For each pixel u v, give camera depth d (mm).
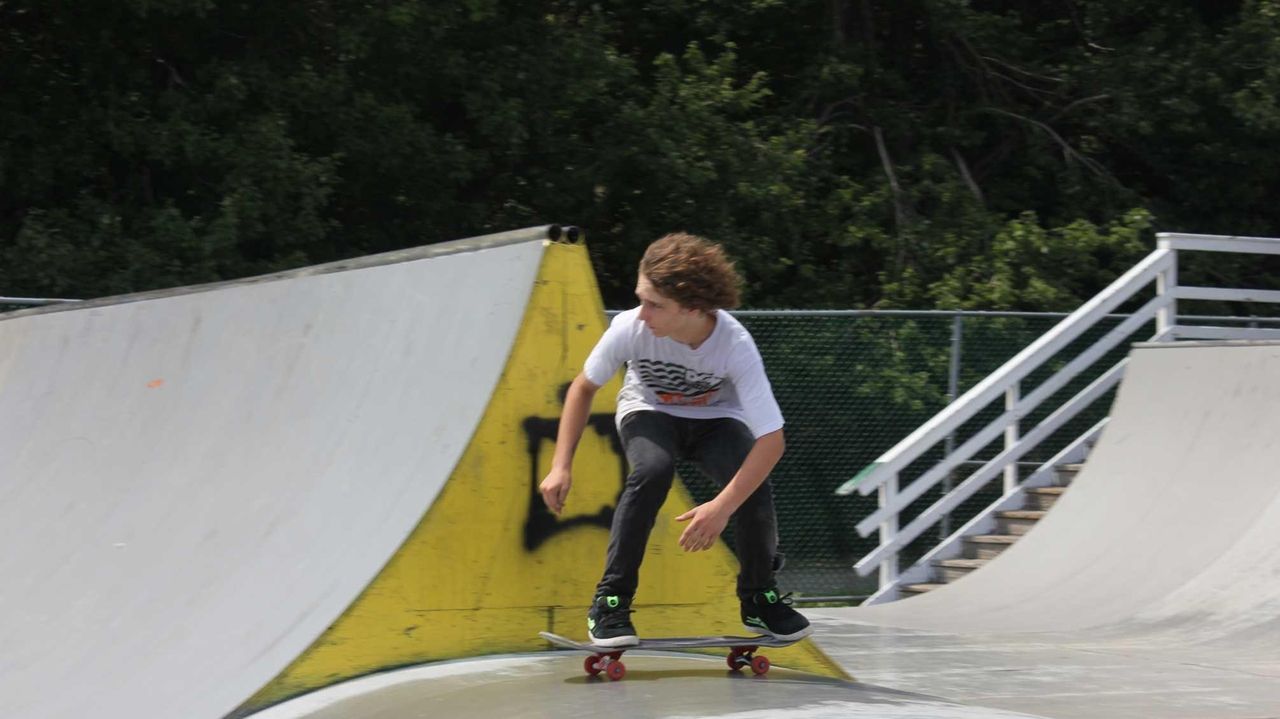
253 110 18328
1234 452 12023
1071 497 13297
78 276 16469
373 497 6461
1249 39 22000
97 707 5762
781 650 6242
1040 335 14797
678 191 20000
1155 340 14945
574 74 19672
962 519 14969
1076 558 12250
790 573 13602
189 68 19016
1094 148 23219
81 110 17891
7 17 18500
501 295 6656
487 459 6191
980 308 19656
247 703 5281
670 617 6332
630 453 5488
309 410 7492
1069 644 9828
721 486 5496
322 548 6363
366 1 17844
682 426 5609
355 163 19156
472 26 19406
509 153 19562
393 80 19219
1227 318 15203
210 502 7406
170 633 6270
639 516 5340
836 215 21125
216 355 8578
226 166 17359
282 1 18031
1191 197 23453
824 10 22578
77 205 17938
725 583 6484
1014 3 24578
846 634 10477
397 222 20484
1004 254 20141
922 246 20578
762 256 20453
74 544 7703
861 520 13891
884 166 21844
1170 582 11109
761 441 5262
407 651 5758
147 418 8594
